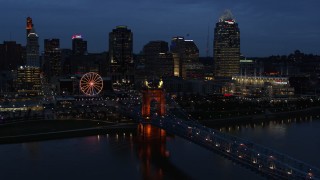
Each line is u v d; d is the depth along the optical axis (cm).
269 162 17512
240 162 18225
